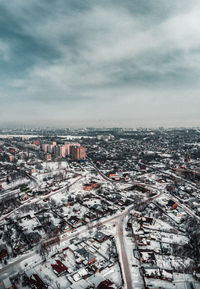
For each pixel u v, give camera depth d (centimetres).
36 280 10844
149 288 10500
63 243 14662
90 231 16188
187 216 19312
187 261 12738
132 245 14388
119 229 16662
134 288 10644
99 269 11856
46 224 17562
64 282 10988
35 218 19038
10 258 13038
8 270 11956
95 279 11200
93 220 18250
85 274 11431
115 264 12456
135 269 12025
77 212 19862
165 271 11600
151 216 19125
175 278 11350
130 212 19400
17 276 11400
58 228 16525
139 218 18062
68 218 18750
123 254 13375
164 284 10894
